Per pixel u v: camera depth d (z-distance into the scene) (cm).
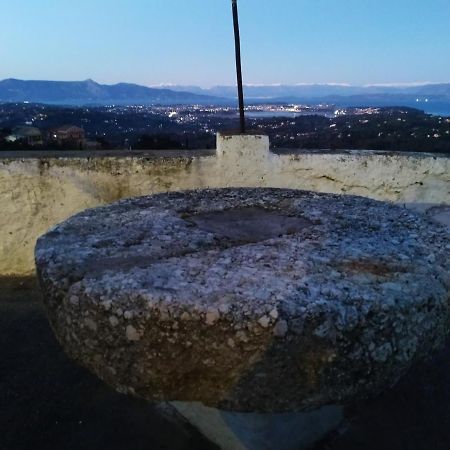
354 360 122
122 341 126
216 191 254
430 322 137
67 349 141
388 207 222
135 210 213
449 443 186
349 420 200
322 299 123
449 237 180
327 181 349
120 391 131
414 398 211
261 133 342
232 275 138
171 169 334
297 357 118
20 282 323
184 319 119
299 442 187
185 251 161
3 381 220
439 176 346
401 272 145
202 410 190
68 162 322
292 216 210
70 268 146
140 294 125
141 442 188
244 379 120
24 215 323
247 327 117
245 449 180
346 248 164
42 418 198
